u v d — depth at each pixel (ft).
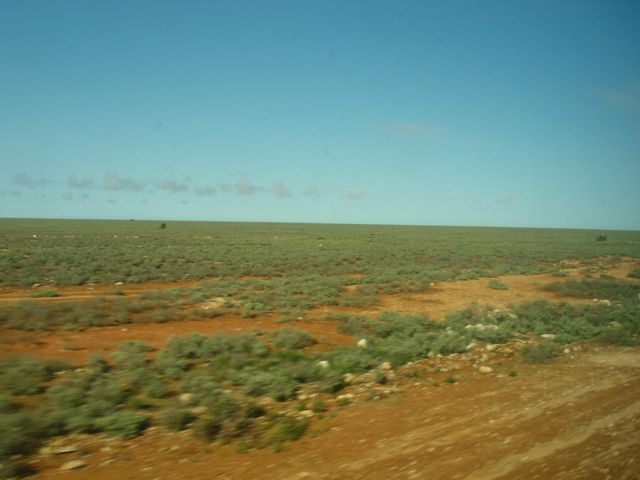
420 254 215.10
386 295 105.50
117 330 63.00
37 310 67.82
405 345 55.88
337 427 32.40
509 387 41.63
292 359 50.60
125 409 35.32
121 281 112.16
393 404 37.47
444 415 34.12
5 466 25.55
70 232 310.86
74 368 44.96
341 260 174.81
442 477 24.00
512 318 76.64
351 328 66.90
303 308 84.02
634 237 445.78
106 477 25.17
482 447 27.71
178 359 48.16
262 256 178.50
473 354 56.24
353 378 44.83
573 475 23.86
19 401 35.88
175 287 107.34
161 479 24.84
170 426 31.76
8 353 49.70
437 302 97.30
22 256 150.30
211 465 26.48
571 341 62.39
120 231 341.82
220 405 34.24
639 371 46.42
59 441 29.60
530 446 27.63
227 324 69.56
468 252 230.07
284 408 36.68
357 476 24.48
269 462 26.71
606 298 103.50
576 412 33.68
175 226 474.90
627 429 30.04
